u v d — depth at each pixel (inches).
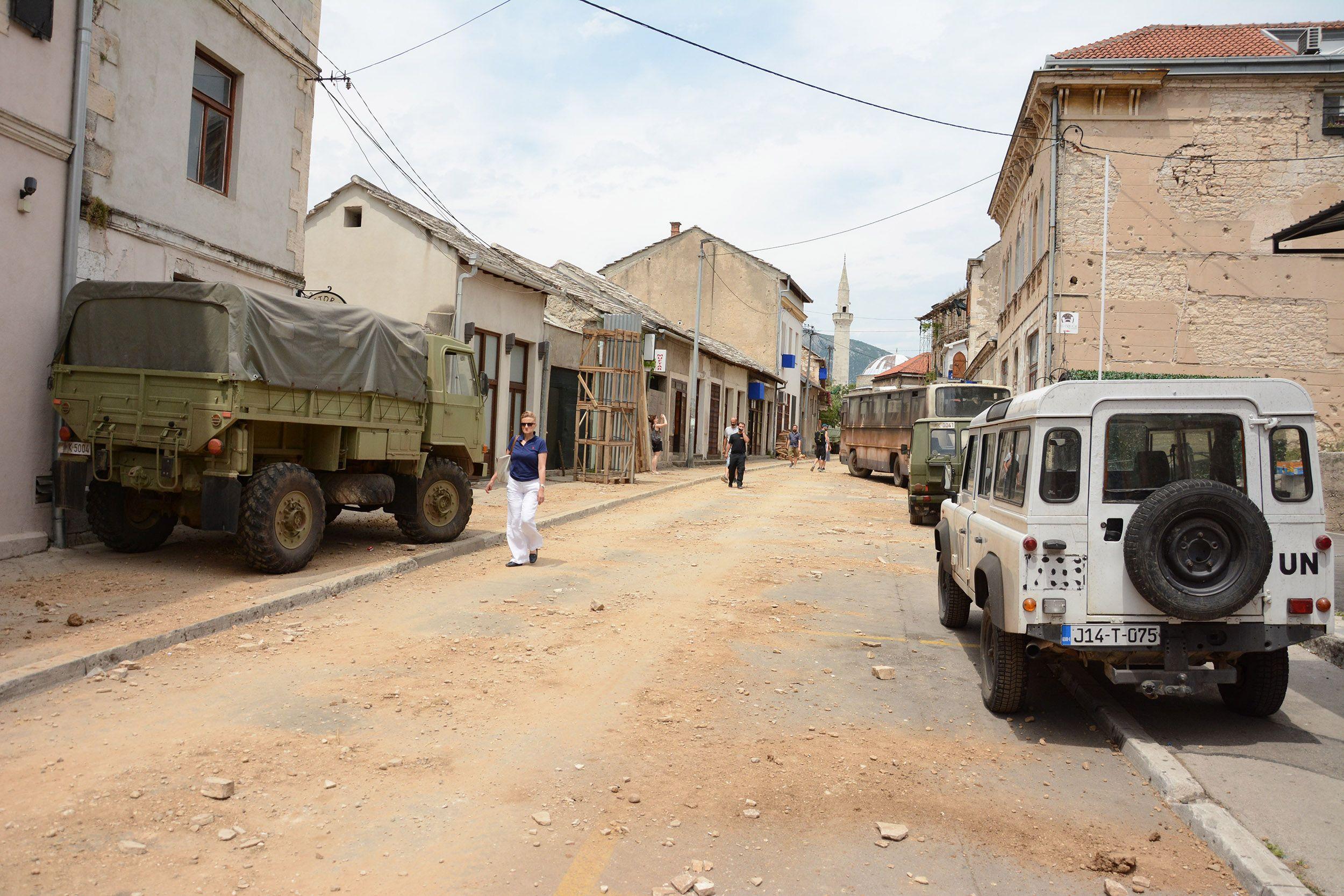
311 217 729.6
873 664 279.1
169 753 180.7
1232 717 228.4
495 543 497.0
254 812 157.4
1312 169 799.1
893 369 3272.6
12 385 348.8
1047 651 224.7
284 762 179.6
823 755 198.5
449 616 314.5
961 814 170.6
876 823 164.6
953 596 328.5
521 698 228.4
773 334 1895.9
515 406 834.2
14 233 344.8
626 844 152.8
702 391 1467.8
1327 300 798.5
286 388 354.9
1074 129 824.3
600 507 693.9
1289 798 175.5
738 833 158.7
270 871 138.0
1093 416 212.1
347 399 391.5
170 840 145.3
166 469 336.2
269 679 232.7
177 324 338.3
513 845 150.4
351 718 206.8
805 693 244.7
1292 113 800.3
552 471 964.0
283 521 349.4
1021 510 219.3
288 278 537.3
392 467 449.4
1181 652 206.1
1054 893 141.7
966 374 1775.3
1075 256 823.1
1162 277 817.5
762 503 833.5
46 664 218.4
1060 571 209.6
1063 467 211.8
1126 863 149.2
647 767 186.9
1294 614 206.2
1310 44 874.1
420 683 236.4
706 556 487.8
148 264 418.6
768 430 2028.8
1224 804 172.2
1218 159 809.5
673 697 235.5
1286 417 209.2
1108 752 208.2
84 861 137.0
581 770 183.9
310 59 547.8
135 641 244.5
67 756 176.4
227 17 468.1
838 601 376.5
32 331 355.9
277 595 311.1
